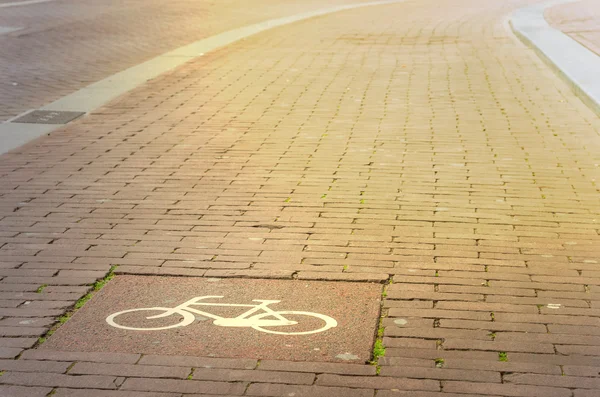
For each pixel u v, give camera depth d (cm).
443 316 514
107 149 938
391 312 520
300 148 921
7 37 1862
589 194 751
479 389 430
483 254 613
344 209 718
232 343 482
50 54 1642
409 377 442
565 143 925
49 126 1053
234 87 1270
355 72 1379
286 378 442
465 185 781
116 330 501
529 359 461
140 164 874
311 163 861
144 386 436
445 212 707
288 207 727
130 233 670
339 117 1063
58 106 1163
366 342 481
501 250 621
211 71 1409
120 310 529
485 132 978
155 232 671
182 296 548
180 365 457
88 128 1039
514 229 665
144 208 733
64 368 455
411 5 2736
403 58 1516
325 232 663
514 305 529
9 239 659
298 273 582
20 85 1328
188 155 905
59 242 651
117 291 558
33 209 734
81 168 863
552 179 796
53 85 1329
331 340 484
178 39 1859
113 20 2208
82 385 438
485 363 456
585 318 509
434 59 1500
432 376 443
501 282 564
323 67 1430
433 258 607
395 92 1213
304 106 1131
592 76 1251
